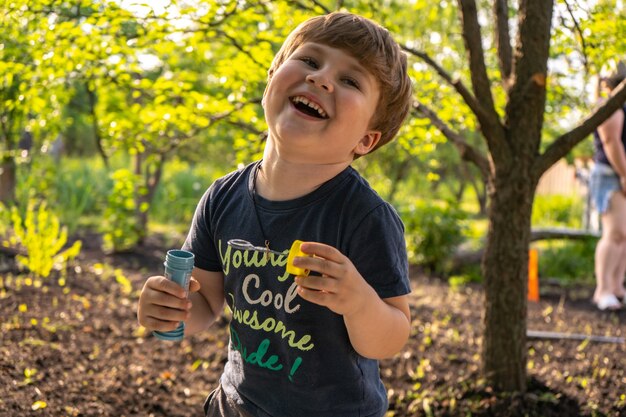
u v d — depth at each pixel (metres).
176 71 4.71
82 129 17.75
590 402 3.75
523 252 3.57
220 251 2.01
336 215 1.86
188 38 3.90
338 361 1.91
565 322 5.70
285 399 1.93
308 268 1.61
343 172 1.90
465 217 8.15
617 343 4.98
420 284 7.37
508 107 3.52
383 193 10.13
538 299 6.47
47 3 3.15
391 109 1.92
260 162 2.06
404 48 3.49
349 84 1.79
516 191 3.50
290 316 1.87
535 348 4.78
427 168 11.09
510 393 3.64
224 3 3.55
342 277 1.62
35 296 5.34
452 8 5.58
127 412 3.43
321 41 1.81
